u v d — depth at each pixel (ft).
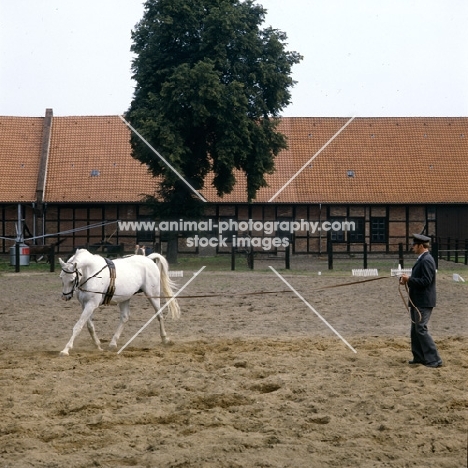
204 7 139.85
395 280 101.09
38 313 71.72
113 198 167.43
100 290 52.01
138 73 141.69
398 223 172.86
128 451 28.76
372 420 32.91
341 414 33.91
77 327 51.03
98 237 169.17
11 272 124.47
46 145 175.52
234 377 41.70
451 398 35.78
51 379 41.39
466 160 178.70
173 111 134.62
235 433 30.94
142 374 42.83
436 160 178.50
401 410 33.99
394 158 178.91
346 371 42.73
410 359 46.26
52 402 36.27
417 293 45.01
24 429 31.68
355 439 30.04
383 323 64.44
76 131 181.37
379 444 29.68
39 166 172.55
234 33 138.10
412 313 44.93
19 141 177.78
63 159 175.11
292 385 39.37
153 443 29.89
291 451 28.45
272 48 143.23
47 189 168.35
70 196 167.32
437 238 156.66
